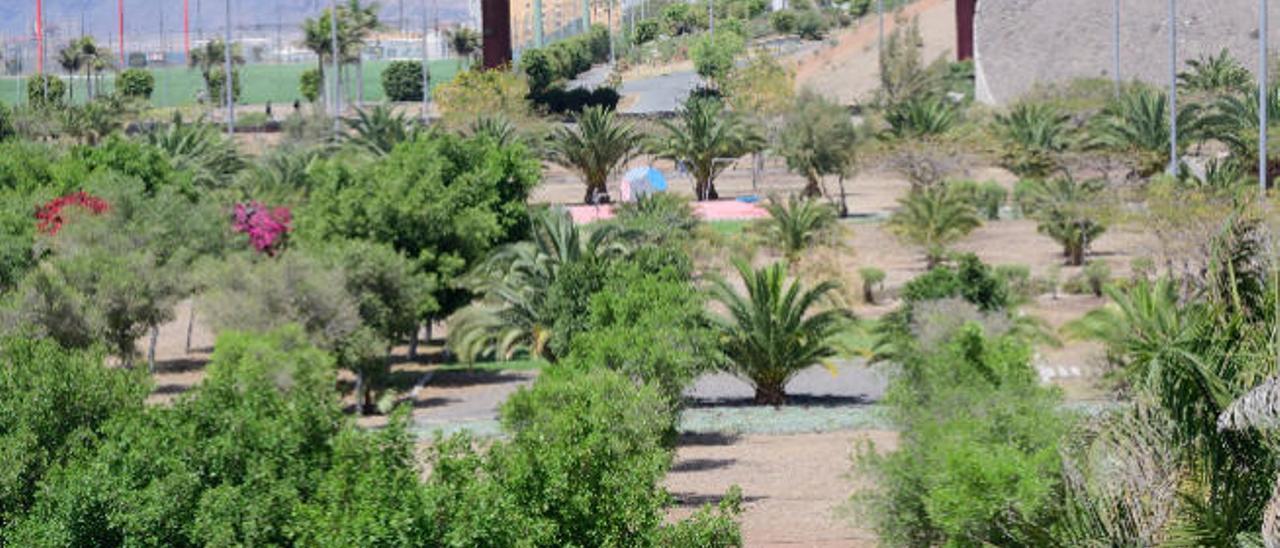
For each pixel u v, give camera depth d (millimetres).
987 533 22141
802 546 30734
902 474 25062
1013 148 86500
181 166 86812
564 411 27203
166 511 21078
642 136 99312
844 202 91188
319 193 54094
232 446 21906
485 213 55156
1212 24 131750
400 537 19359
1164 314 20219
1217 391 18094
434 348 58344
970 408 26016
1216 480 18078
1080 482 20406
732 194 101875
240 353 34188
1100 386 32719
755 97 122000
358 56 164500
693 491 35906
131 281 46469
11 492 23062
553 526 20406
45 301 43656
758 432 42281
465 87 121500
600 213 91312
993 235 78688
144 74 188000
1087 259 70312
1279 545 15164
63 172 73562
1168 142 83125
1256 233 18812
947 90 134375
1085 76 126812
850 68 163000
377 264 46188
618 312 38219
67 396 24469
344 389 50031
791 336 46219
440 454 21234
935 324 42000
